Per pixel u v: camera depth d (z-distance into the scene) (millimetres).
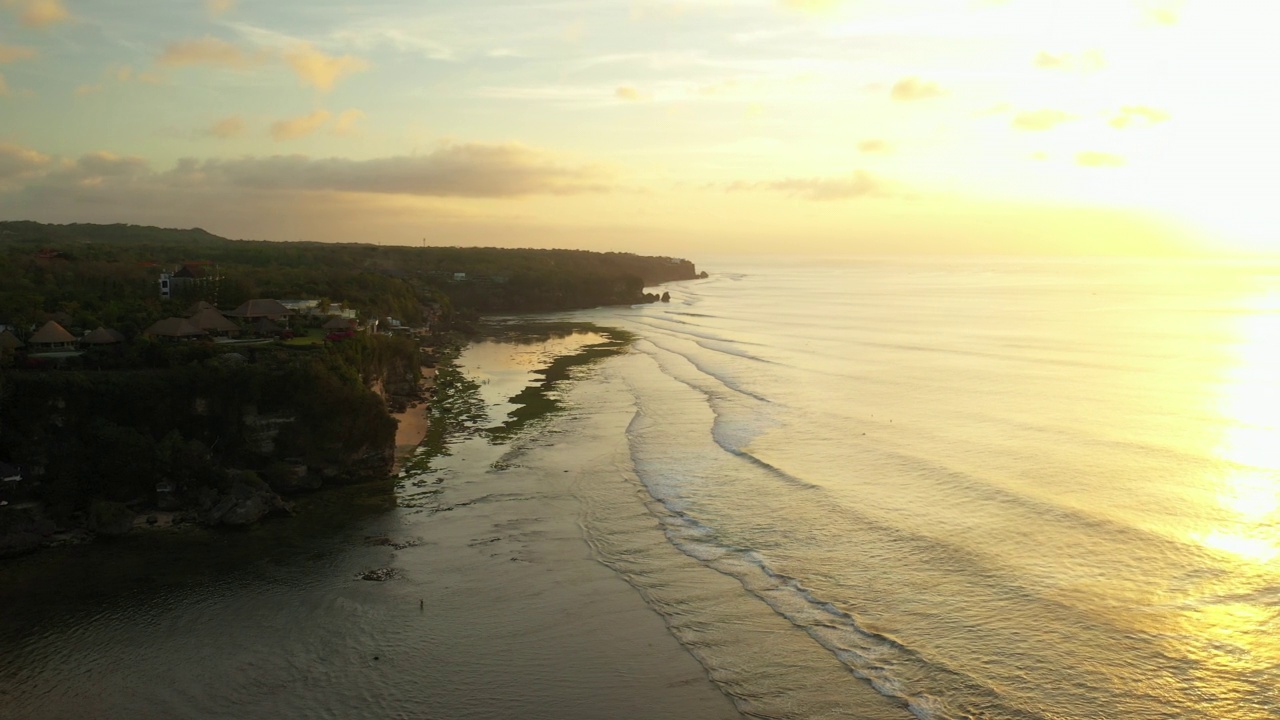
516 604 39312
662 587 40656
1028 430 66688
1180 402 76750
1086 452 59531
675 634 36125
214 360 58812
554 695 31797
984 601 37375
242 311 81125
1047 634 34281
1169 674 31109
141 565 43969
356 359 70875
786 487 54500
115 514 48906
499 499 54250
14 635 36500
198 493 52781
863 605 37750
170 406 55906
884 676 32031
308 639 36219
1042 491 51156
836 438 66750
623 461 62312
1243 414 71375
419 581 41938
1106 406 75438
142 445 53000
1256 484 51656
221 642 36000
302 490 56438
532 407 83125
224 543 47094
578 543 46562
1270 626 34219
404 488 56906
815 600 38469
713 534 47125
